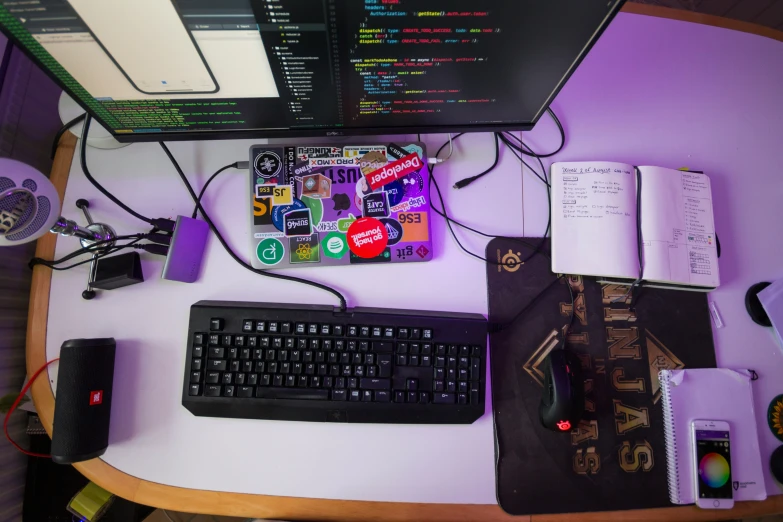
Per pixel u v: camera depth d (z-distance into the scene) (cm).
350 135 77
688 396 79
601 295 82
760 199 87
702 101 88
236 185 83
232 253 81
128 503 97
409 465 76
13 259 82
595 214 81
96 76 61
